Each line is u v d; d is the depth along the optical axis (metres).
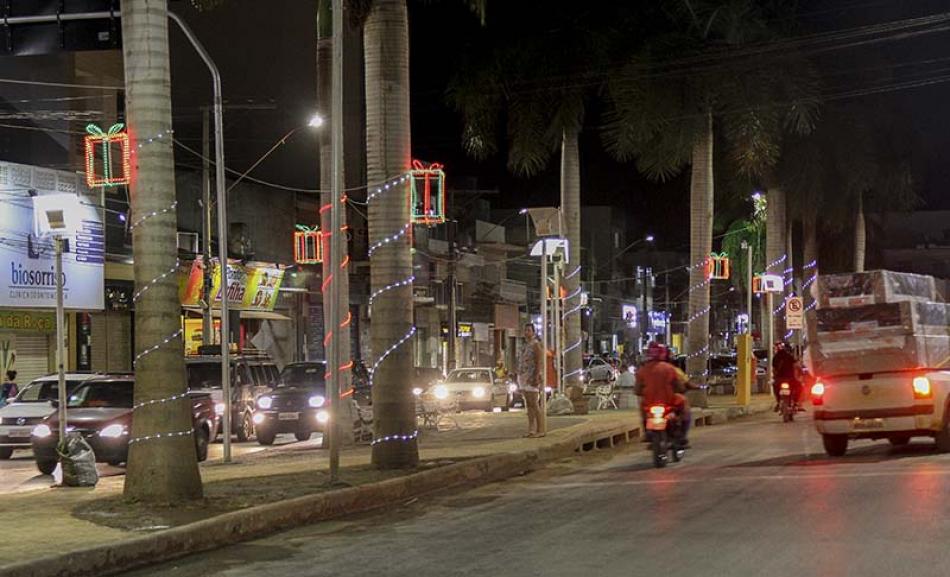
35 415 22.19
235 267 38.00
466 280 58.84
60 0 13.68
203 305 33.28
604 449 22.69
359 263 45.88
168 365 12.58
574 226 31.28
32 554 9.58
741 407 33.03
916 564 8.77
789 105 30.00
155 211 12.47
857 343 17.53
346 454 20.48
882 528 10.50
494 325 61.91
